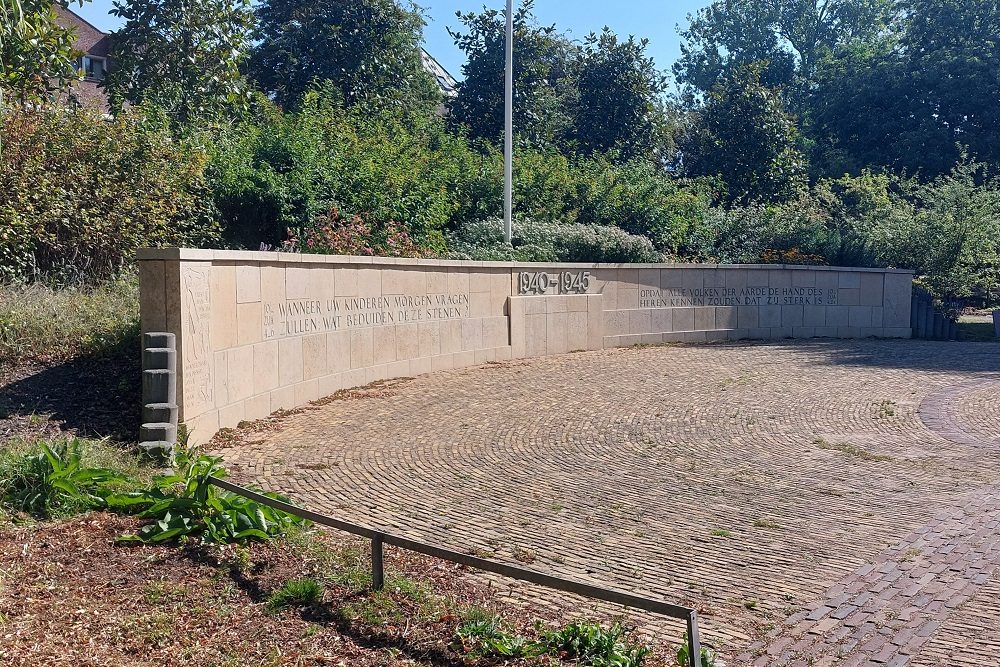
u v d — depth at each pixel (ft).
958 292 82.28
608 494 27.71
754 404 43.60
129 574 18.08
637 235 77.51
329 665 14.70
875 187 91.81
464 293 55.01
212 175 57.93
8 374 31.83
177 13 76.38
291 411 39.47
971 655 16.35
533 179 81.82
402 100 106.83
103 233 46.24
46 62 52.24
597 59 116.37
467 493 27.40
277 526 21.02
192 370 30.78
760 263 77.30
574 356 60.59
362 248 55.06
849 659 16.22
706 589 19.83
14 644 14.57
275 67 106.52
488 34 110.32
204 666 14.44
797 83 177.17
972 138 129.18
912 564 21.65
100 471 22.93
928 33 135.13
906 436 37.19
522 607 18.08
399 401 42.70
